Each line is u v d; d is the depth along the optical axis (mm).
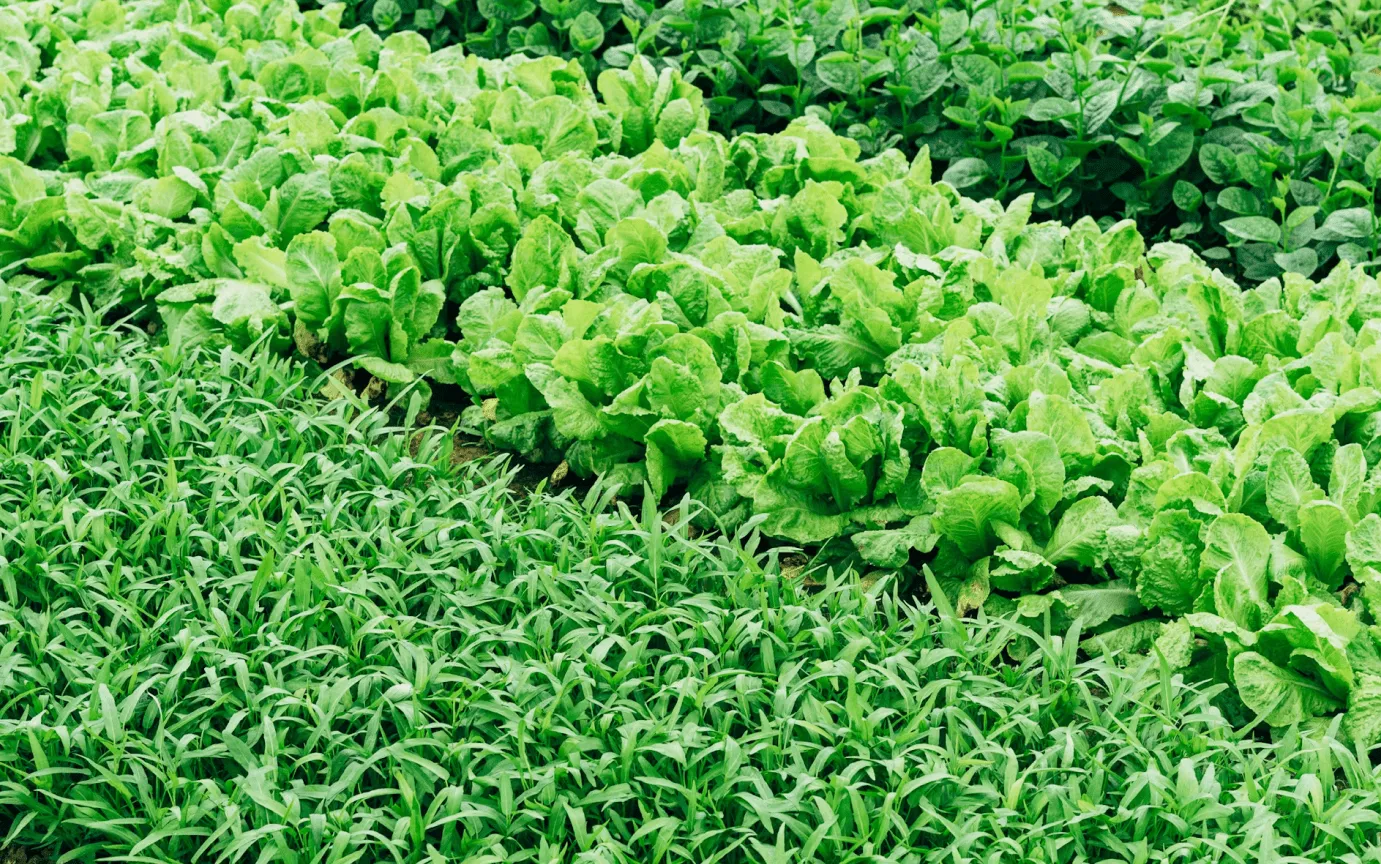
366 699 4852
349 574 5047
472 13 7047
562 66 6332
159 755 4746
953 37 6312
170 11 6734
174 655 4918
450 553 5059
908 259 5555
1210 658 5016
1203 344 5414
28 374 5426
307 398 5469
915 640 4945
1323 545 5047
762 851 4652
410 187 5777
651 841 4738
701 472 5320
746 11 6496
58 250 5895
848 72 6363
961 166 6270
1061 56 6203
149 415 5309
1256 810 4699
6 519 5070
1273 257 6012
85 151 6027
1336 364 5254
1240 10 6781
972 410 5168
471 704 4820
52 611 4969
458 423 5457
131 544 5051
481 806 4703
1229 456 5109
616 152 6141
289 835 4703
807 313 5570
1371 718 4875
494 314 5531
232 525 5113
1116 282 5527
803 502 5215
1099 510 5078
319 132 5984
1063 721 4902
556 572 5016
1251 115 6051
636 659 4879
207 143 5957
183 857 4730
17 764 4797
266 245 5672
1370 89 6176
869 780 4785
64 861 4723
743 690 4836
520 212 5770
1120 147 6152
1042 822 4750
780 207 5785
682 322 5457
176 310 5648
